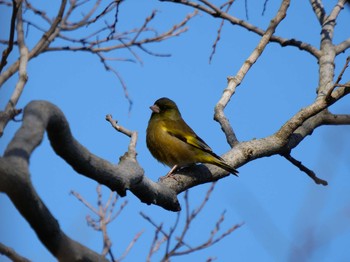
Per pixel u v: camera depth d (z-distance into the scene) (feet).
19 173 18.63
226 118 41.55
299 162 41.01
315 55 48.24
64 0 40.75
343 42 48.96
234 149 39.14
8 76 35.88
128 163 27.09
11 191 18.67
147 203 30.14
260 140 39.78
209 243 44.98
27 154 19.94
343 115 43.70
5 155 19.57
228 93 42.57
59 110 22.21
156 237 43.70
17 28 35.35
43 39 40.70
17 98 31.30
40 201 19.49
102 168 24.35
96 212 44.39
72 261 21.42
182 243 43.98
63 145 22.84
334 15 50.26
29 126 21.01
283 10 43.60
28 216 19.56
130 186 26.58
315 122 42.83
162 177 37.14
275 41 49.62
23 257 23.20
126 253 42.39
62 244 20.92
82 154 23.48
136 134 30.12
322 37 49.37
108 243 41.16
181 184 36.47
